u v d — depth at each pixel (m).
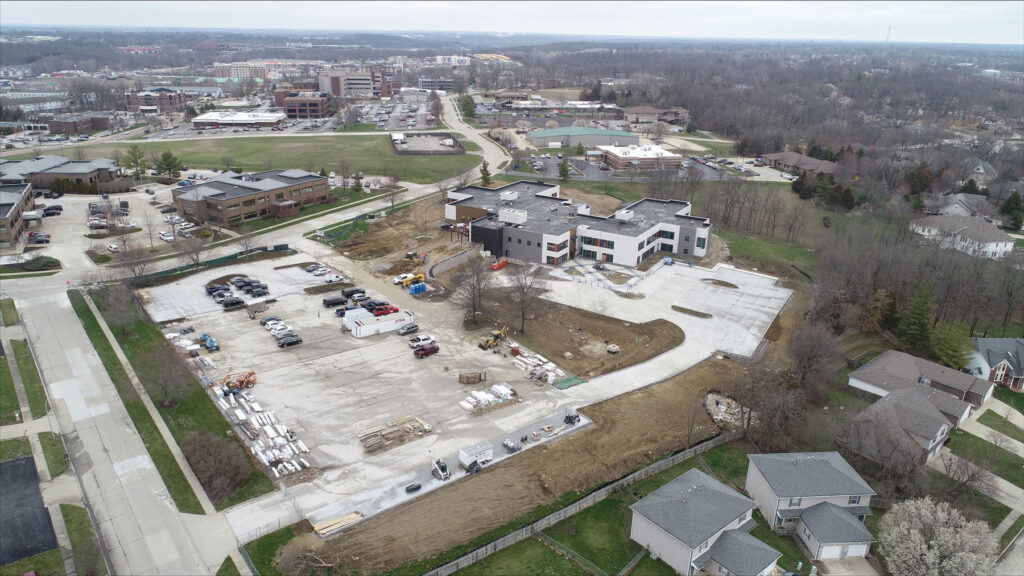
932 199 177.75
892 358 90.88
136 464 66.50
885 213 162.88
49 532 57.16
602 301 111.69
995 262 125.56
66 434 70.81
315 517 60.06
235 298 104.06
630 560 57.69
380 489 64.06
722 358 93.69
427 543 57.72
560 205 148.38
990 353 91.31
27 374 81.62
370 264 124.81
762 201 170.12
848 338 103.75
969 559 53.69
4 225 122.31
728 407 82.50
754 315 108.31
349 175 194.75
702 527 56.53
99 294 104.75
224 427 73.25
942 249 124.69
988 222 156.88
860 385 87.62
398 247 134.25
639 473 68.38
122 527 58.25
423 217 155.38
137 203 160.12
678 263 131.75
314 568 54.28
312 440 71.12
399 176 196.62
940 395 82.81
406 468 67.25
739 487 67.94
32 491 62.06
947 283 107.25
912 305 98.69
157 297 106.19
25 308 99.75
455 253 130.88
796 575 56.44
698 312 108.75
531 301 102.75
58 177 168.25
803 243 148.50
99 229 137.12
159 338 92.31
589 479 67.56
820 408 84.00
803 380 87.12
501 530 60.09
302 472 66.00
